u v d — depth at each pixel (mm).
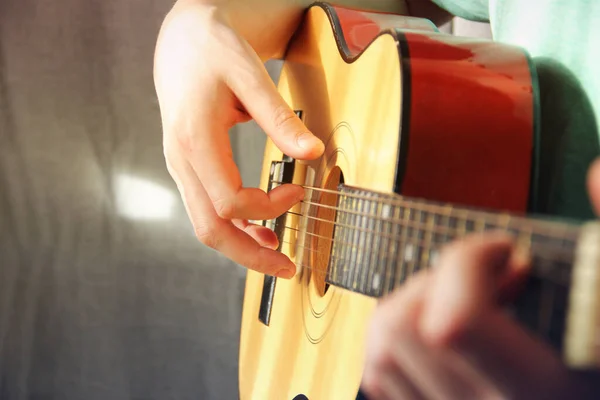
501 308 392
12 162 1308
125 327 1273
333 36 678
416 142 505
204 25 682
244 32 723
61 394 1279
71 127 1293
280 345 683
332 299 583
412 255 450
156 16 1262
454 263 401
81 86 1290
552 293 371
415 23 707
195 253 1254
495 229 397
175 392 1256
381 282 482
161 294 1268
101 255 1281
